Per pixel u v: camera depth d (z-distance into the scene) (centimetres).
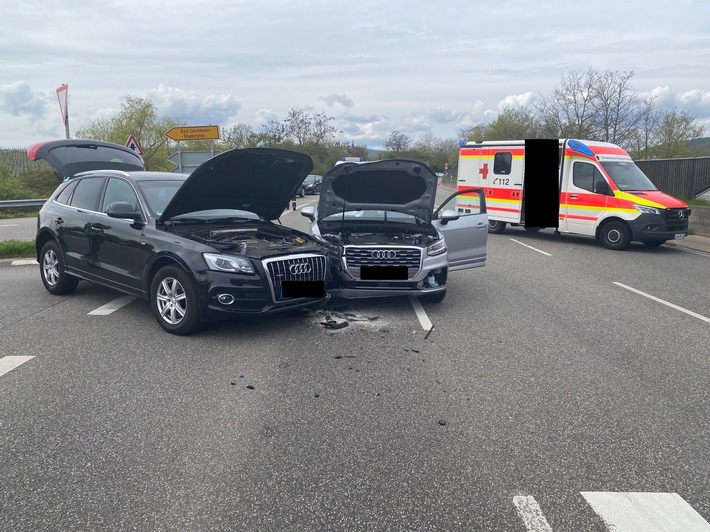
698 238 1602
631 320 704
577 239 1593
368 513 295
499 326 664
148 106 4081
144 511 293
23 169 3328
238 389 456
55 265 773
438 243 719
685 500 312
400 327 651
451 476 331
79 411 411
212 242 591
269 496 308
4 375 480
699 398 457
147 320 656
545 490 319
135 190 663
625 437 385
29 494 307
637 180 1417
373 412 417
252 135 4953
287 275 592
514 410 426
